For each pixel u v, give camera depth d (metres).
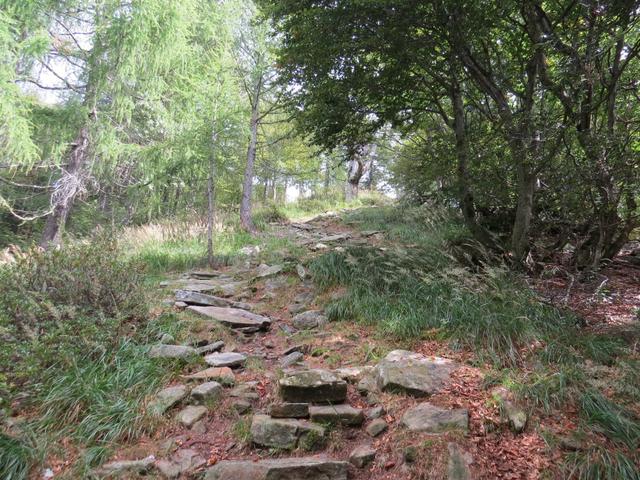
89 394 3.13
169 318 4.75
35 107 8.60
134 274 4.80
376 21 5.12
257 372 3.86
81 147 9.22
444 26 4.97
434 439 2.65
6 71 7.28
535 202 6.20
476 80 5.84
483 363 3.62
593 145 4.87
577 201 5.47
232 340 4.58
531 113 5.21
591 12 4.29
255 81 12.19
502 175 6.21
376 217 12.75
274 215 15.34
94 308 4.28
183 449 2.80
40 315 3.86
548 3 5.31
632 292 5.29
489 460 2.52
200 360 3.94
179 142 9.28
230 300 5.89
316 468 2.51
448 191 8.09
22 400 3.07
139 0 8.23
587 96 4.93
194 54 10.68
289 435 2.84
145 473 2.59
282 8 5.74
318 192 23.08
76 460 2.66
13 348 3.30
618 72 4.88
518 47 5.55
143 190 10.75
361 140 7.40
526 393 3.05
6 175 12.28
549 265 5.88
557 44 4.62
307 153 18.66
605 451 2.47
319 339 4.55
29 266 4.41
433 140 8.11
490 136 5.96
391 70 5.79
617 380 2.98
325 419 2.97
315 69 6.20
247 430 2.93
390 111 6.70
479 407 2.98
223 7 11.92
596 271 5.79
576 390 2.99
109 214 12.90
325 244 9.14
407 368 3.49
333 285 5.99
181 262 8.30
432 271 5.77
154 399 3.24
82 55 8.89
